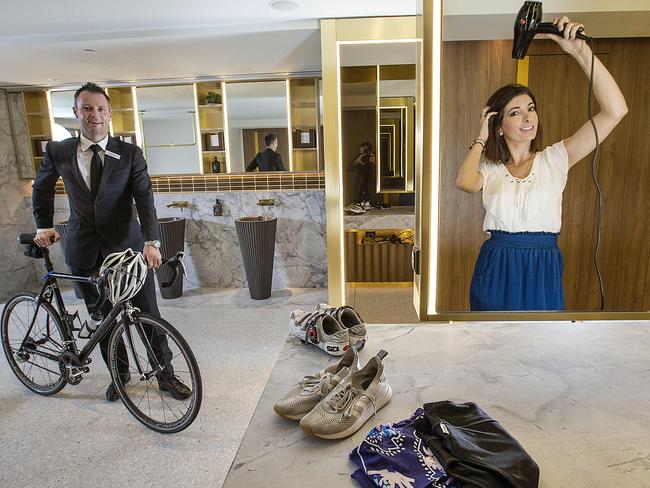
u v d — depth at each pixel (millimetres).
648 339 1158
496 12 1040
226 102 4480
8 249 4609
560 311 1178
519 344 1146
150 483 1769
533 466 687
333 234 3209
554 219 1135
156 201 4684
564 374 1000
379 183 4172
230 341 3180
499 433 765
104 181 2125
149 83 4469
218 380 2580
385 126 4086
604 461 727
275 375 1059
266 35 2988
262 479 707
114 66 3779
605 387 945
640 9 1014
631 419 837
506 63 1071
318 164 4504
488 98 1090
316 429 800
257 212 4609
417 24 1075
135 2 2396
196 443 2008
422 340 1186
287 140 4496
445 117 1104
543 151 1102
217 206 4594
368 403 861
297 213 4562
